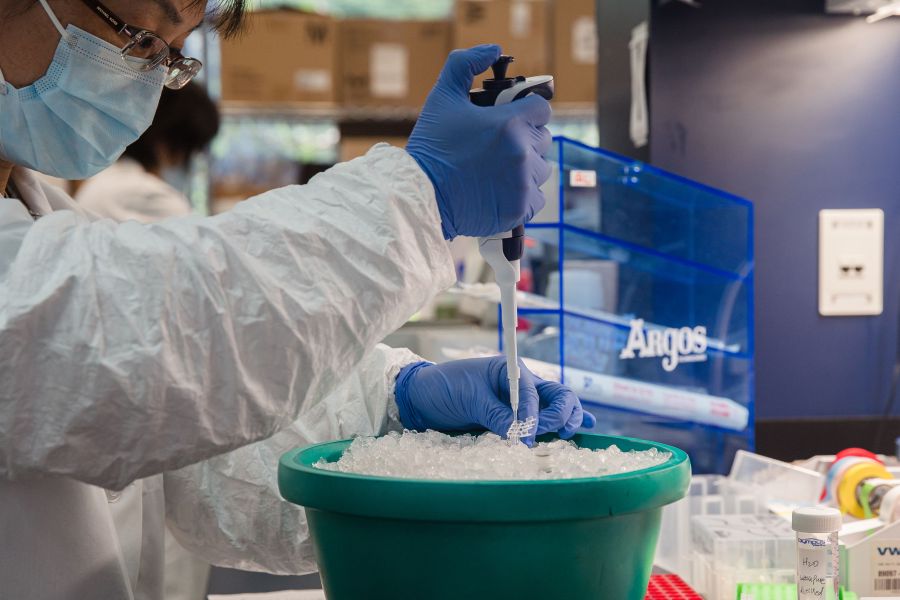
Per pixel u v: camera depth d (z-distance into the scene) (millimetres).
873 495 1405
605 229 1602
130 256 904
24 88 1132
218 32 1199
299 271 938
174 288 900
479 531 828
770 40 1920
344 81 4457
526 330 1624
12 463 909
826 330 1958
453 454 1012
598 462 970
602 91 2354
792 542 1276
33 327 868
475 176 998
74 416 882
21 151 1183
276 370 930
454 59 1023
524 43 4391
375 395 1318
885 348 1970
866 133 1941
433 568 847
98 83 1137
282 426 977
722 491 1562
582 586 860
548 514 816
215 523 1347
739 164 1939
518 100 1026
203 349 903
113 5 1104
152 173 3318
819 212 1946
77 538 1128
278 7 4457
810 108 1933
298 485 902
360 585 889
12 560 1078
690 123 1931
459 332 2500
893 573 1235
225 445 938
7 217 968
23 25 1100
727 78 1925
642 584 926
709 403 1689
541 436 1189
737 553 1275
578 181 1580
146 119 1206
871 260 1947
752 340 1712
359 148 4613
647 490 857
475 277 2699
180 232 931
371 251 953
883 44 1928
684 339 1673
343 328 951
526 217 1044
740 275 1692
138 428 896
